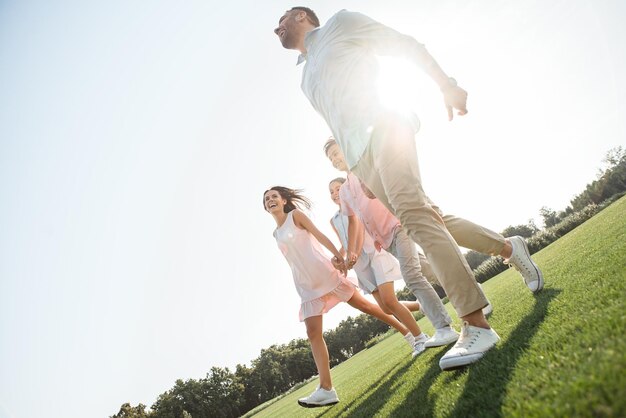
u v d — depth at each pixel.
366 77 1.96
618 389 0.72
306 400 2.97
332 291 3.36
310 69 2.29
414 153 1.83
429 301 2.97
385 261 3.75
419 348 3.55
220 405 61.22
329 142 3.66
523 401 0.93
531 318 1.81
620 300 1.29
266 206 3.74
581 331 1.21
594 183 48.94
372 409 2.03
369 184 2.05
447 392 1.42
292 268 3.46
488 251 2.41
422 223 1.68
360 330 67.50
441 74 1.79
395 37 1.89
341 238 4.46
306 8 2.59
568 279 2.38
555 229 24.98
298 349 70.75
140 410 60.56
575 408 0.74
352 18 2.04
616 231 3.58
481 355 1.56
